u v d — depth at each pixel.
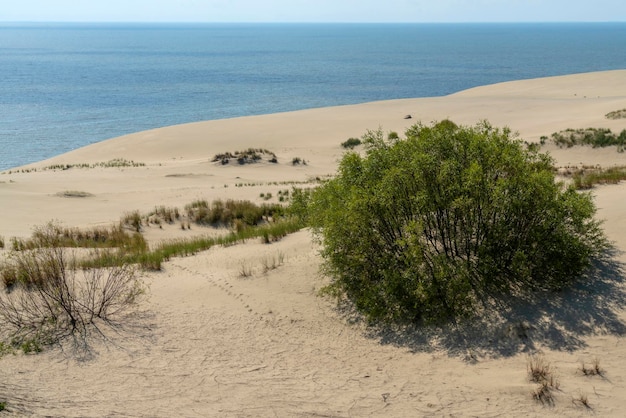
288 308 8.71
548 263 8.14
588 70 143.00
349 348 7.43
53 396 6.14
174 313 8.61
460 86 104.88
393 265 8.35
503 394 5.93
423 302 7.92
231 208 20.17
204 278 10.36
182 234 17.62
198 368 6.86
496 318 7.52
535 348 6.84
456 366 6.71
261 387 6.37
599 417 5.36
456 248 8.52
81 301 8.87
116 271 10.12
